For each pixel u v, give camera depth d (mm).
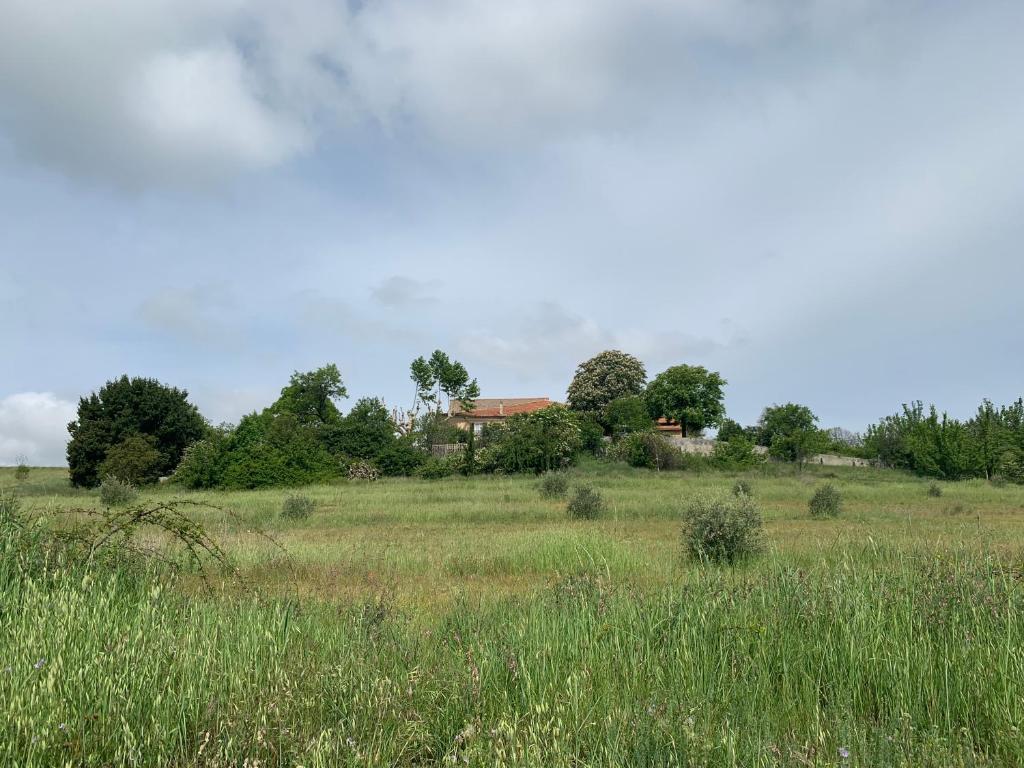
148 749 3430
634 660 4758
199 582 8016
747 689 4418
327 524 20094
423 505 25469
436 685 4438
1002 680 4281
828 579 6188
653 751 3512
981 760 3576
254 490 40594
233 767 3326
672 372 80562
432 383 79875
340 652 4832
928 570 6332
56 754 3299
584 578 7527
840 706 4270
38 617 4582
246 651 4586
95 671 3936
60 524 7742
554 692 4246
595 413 78938
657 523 19516
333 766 3367
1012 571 6137
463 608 6430
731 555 11281
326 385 70188
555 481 29688
